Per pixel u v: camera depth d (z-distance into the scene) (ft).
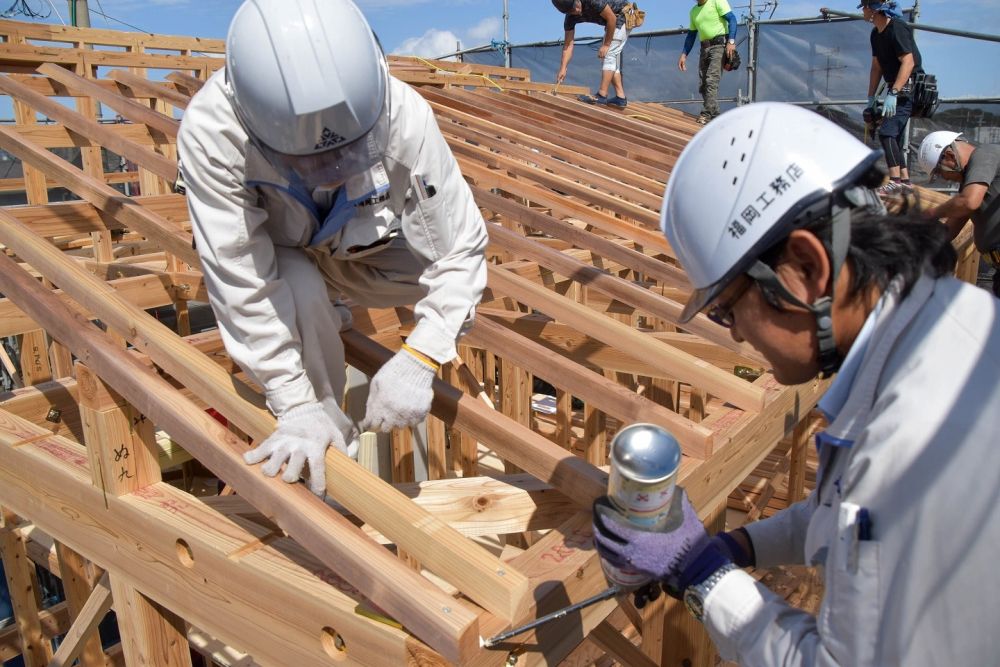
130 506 6.25
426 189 5.62
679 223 3.76
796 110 3.63
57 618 12.67
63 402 8.66
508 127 20.95
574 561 5.52
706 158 3.64
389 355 7.54
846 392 3.45
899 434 3.06
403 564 4.79
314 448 5.50
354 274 7.22
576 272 10.94
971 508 2.92
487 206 13.16
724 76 34.17
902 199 3.57
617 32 29.22
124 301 6.81
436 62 25.45
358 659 4.97
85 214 10.10
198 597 6.00
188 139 5.12
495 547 12.19
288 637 5.39
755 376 10.45
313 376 6.26
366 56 4.78
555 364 7.91
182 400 5.85
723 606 3.91
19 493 7.33
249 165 5.15
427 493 6.84
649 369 10.43
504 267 11.89
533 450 6.42
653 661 8.74
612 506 4.13
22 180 22.65
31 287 6.64
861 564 3.13
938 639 3.00
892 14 21.07
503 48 40.47
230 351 5.59
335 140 4.78
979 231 16.83
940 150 16.94
